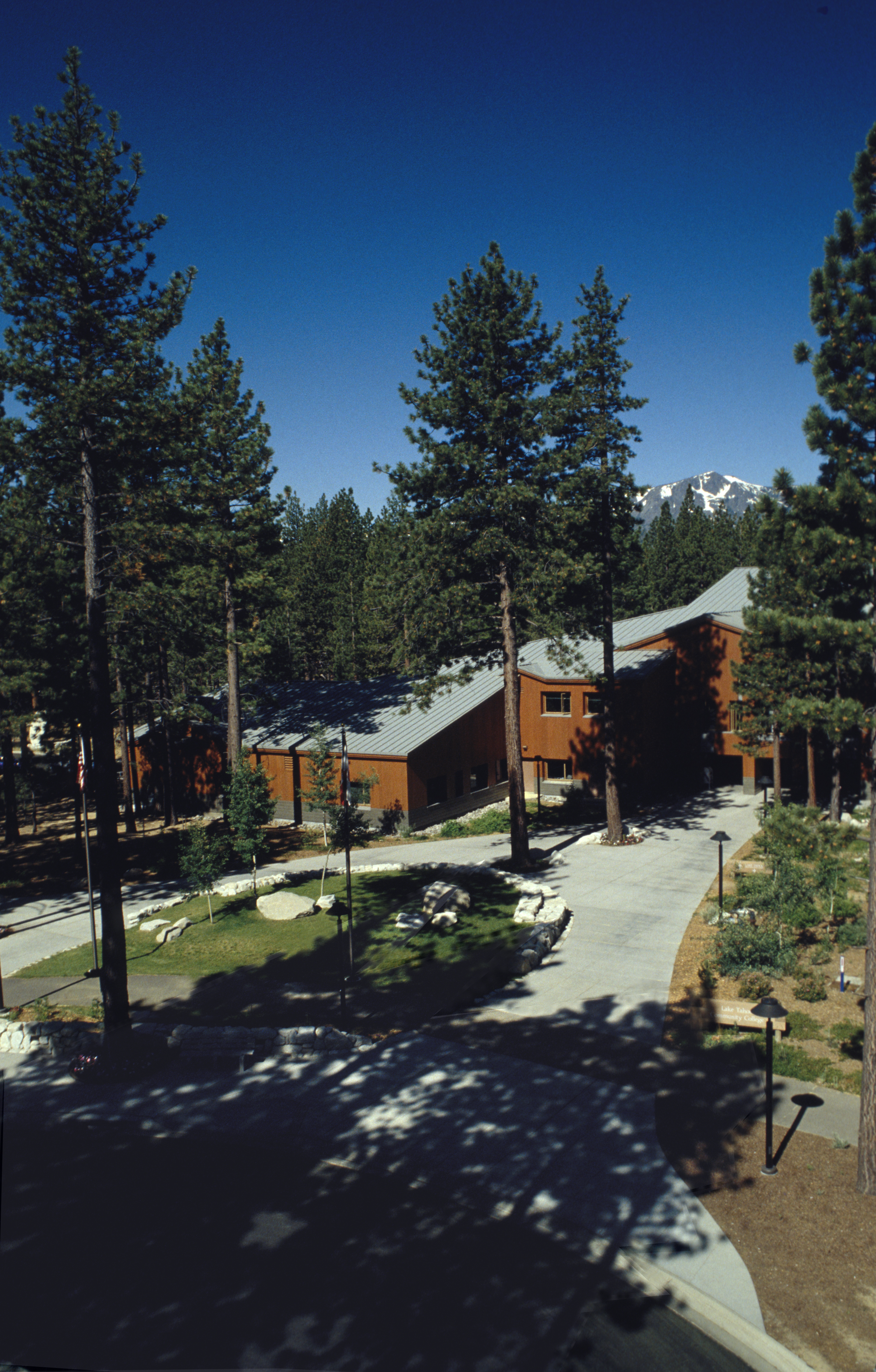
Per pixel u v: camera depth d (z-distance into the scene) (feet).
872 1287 27.35
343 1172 33.81
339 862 96.07
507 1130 36.45
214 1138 36.70
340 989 52.34
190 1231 28.73
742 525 277.23
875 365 36.91
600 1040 44.62
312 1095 40.40
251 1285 25.91
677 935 62.49
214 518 109.29
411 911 65.77
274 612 196.03
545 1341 24.71
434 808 118.21
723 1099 38.45
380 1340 24.03
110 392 52.42
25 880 93.45
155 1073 43.45
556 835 107.45
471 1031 46.24
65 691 88.17
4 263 52.65
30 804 144.36
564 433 96.37
